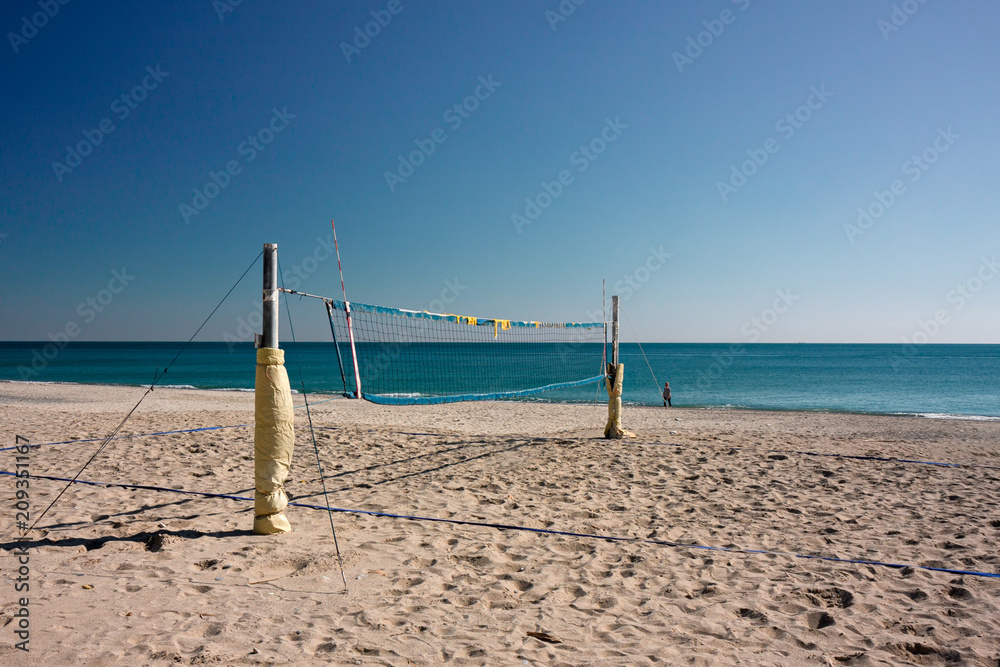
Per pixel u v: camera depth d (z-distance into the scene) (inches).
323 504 188.5
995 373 1513.3
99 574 121.1
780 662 94.5
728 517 185.3
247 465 246.8
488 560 140.4
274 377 152.7
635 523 176.9
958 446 341.4
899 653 98.9
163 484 209.6
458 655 93.2
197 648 90.1
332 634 98.3
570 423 508.4
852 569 138.3
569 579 130.5
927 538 163.6
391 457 277.3
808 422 530.9
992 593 123.9
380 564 135.0
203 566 129.5
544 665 91.0
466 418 543.8
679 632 104.9
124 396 758.5
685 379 1275.8
